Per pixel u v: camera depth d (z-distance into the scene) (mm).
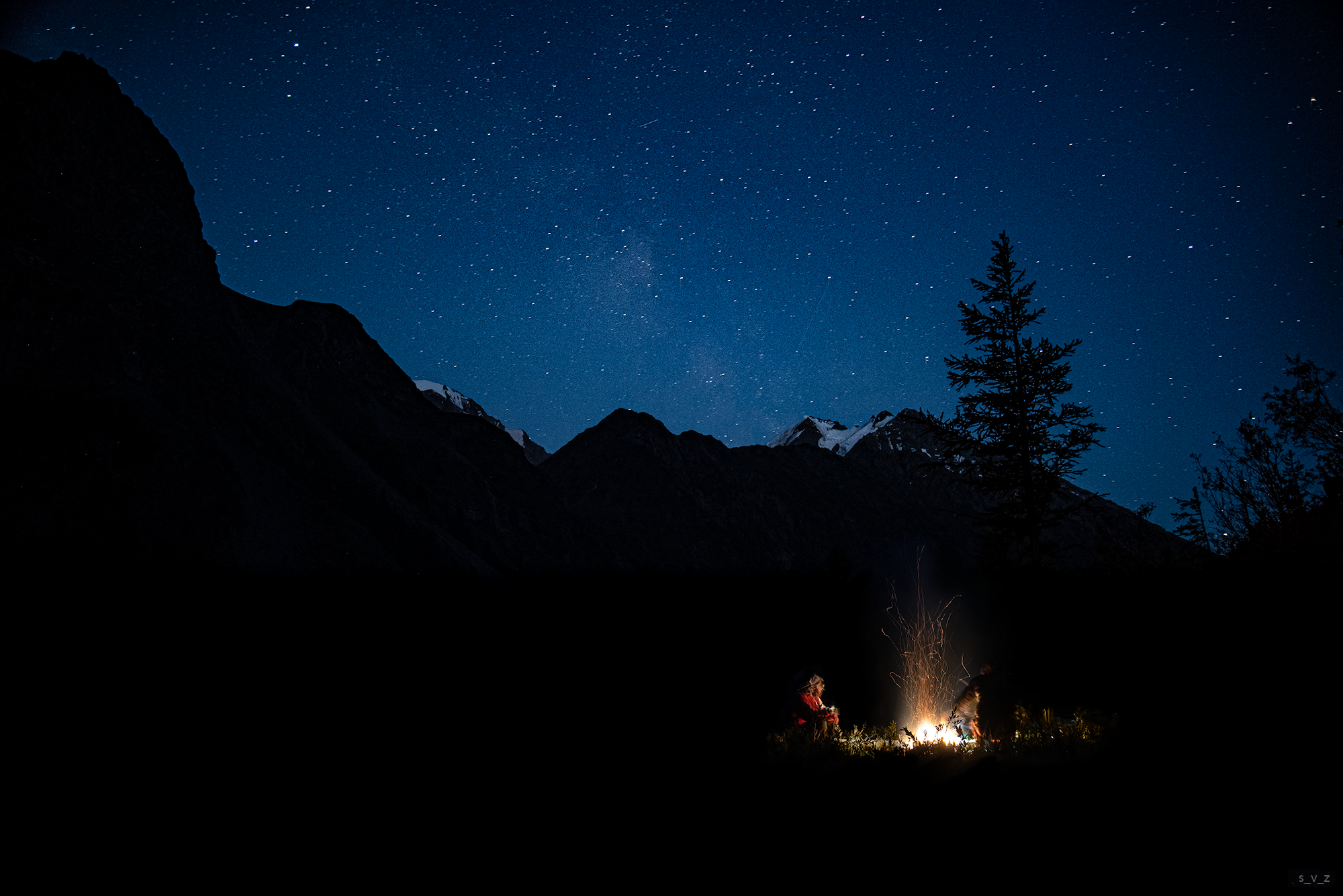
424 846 4734
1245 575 8086
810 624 16391
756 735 7426
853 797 4715
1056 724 5887
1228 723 5055
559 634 18125
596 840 4570
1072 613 9273
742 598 21406
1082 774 4570
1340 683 5418
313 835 5039
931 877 3572
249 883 4277
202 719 9070
